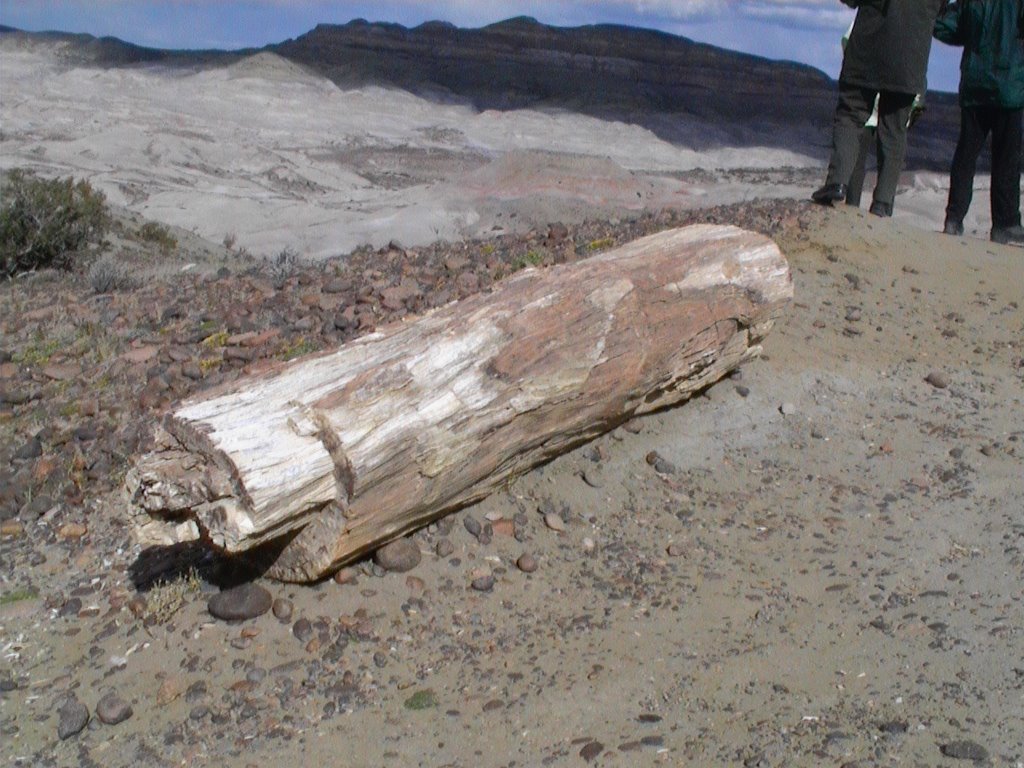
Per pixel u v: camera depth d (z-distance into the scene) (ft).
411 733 12.80
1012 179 32.09
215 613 14.66
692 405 20.18
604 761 12.09
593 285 17.24
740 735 12.37
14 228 40.24
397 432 14.29
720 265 19.17
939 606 14.70
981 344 23.70
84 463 18.86
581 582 15.60
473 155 193.88
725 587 15.47
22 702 13.66
